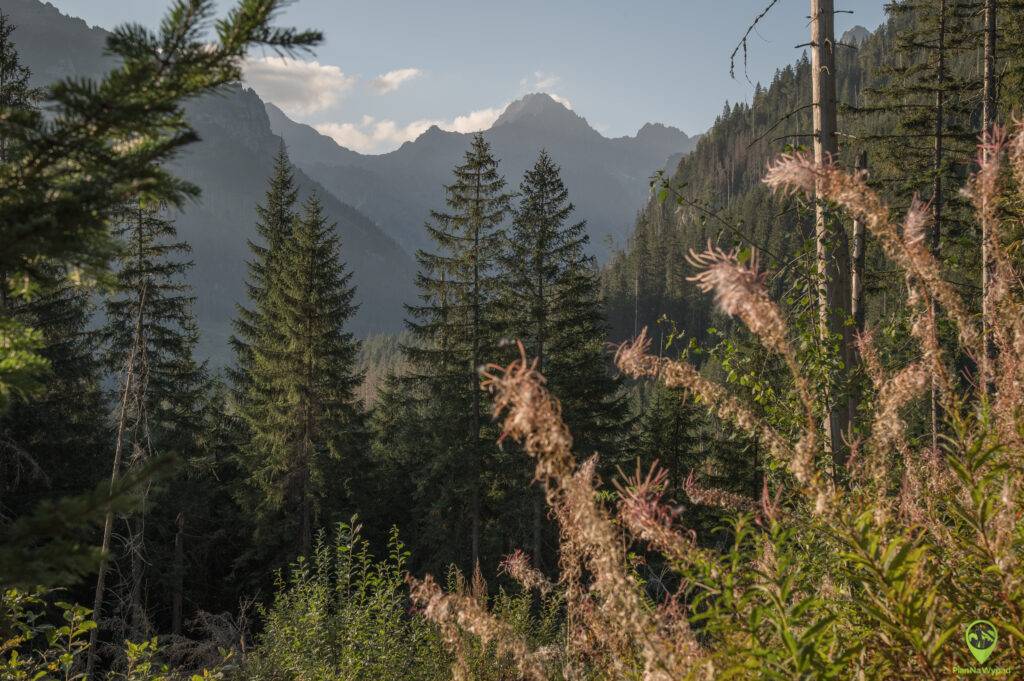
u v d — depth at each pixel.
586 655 2.49
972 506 1.70
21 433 16.42
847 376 4.10
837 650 1.85
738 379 4.20
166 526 22.02
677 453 21.39
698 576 1.89
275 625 8.69
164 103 1.54
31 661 4.02
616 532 1.92
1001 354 2.01
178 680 5.98
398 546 8.66
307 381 22.33
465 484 21.77
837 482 2.36
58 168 1.62
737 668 1.66
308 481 22.19
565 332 23.05
